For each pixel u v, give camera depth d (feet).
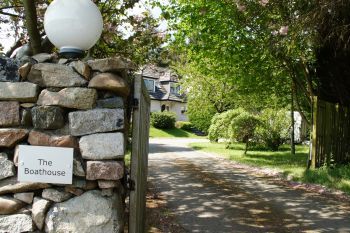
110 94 9.43
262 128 58.80
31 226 9.04
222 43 38.58
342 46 33.63
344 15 29.19
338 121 40.32
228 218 20.30
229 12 34.91
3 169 9.13
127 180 10.16
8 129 9.14
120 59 9.31
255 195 26.37
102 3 23.18
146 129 14.14
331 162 38.81
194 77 78.69
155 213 20.52
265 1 28.32
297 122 81.10
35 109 9.13
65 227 8.92
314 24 28.43
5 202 9.06
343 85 38.24
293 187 29.55
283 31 28.76
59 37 9.32
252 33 36.78
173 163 44.91
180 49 39.55
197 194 26.22
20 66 9.31
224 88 75.31
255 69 43.42
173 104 162.40
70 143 9.04
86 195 9.05
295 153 58.95
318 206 23.36
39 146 9.01
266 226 19.04
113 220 9.02
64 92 9.12
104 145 9.07
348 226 19.30
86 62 9.28
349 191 26.96
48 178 9.00
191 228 18.31
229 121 55.11
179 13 37.52
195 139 109.91
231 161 47.06
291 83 47.62
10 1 23.35
